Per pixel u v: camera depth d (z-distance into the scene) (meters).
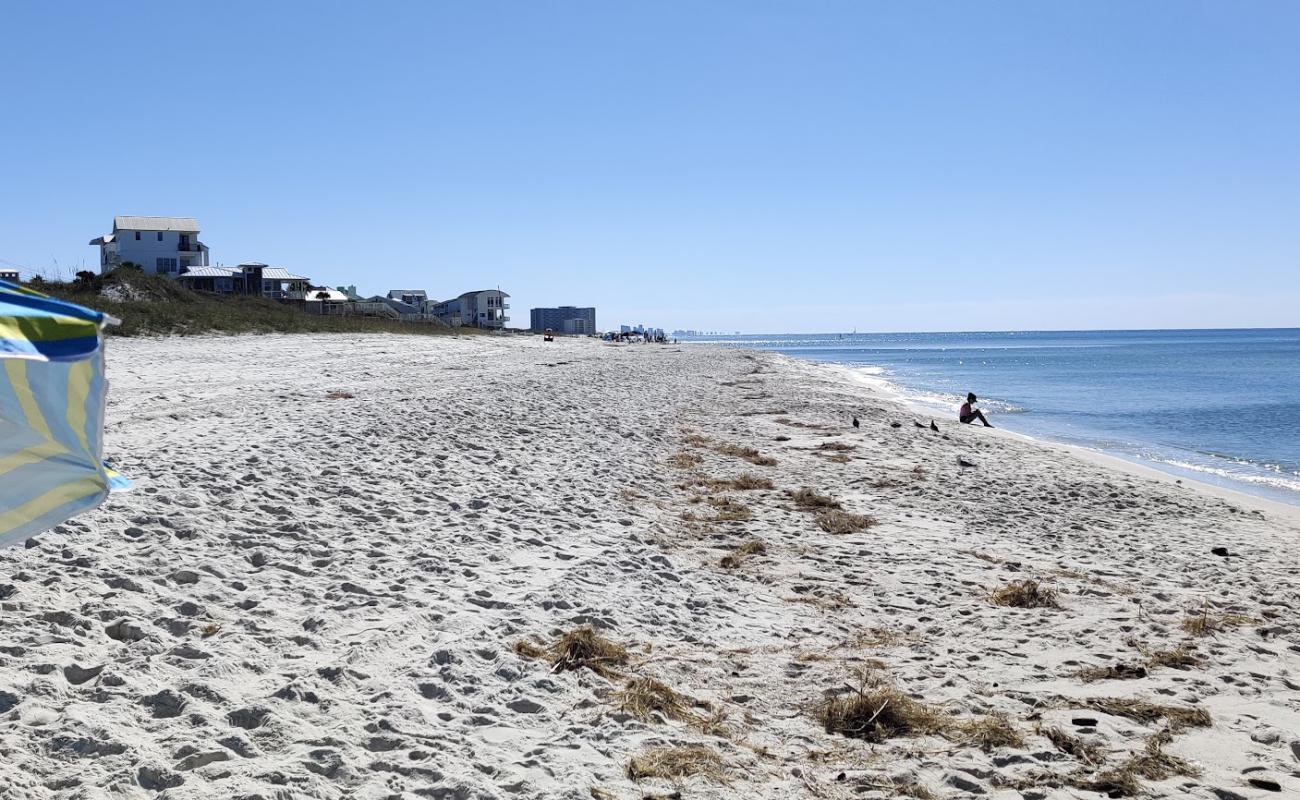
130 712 5.57
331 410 19.22
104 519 9.39
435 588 8.61
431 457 14.91
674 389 34.66
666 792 5.28
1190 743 6.43
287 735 5.47
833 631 8.65
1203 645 8.60
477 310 139.12
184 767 5.01
